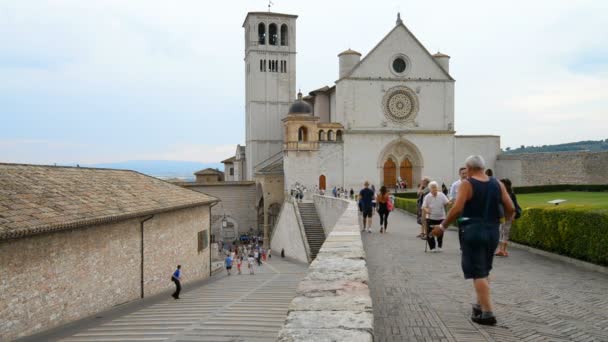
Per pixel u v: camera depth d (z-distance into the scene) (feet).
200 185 236.63
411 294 33.37
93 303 72.23
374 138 225.76
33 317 59.57
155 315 64.59
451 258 50.75
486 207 25.29
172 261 101.04
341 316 17.10
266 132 278.67
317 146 219.41
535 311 29.01
